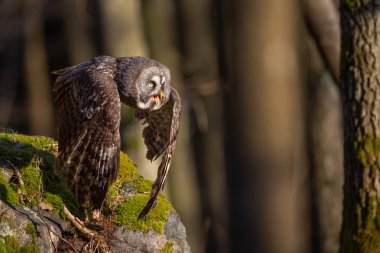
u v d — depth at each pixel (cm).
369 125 984
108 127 823
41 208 834
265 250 2200
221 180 2505
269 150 2167
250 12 2164
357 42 990
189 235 2306
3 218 791
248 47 2169
